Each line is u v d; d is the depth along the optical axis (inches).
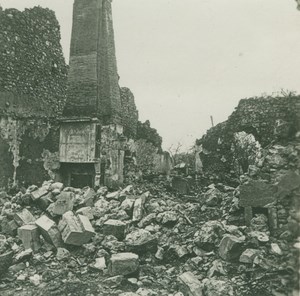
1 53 513.3
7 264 286.0
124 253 291.9
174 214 357.1
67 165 526.9
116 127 529.0
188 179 557.3
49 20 613.0
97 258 297.1
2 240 328.2
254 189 331.0
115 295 249.1
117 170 514.0
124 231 331.9
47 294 252.4
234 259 281.9
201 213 386.3
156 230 337.7
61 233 323.0
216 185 513.7
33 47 569.9
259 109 751.7
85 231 318.7
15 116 513.0
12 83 523.5
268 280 252.5
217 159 812.6
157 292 255.0
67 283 267.9
